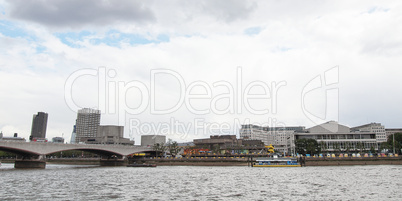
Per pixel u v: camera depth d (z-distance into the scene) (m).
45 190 62.97
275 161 163.38
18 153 147.75
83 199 52.31
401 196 54.19
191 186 70.19
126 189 65.25
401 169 125.19
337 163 170.12
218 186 69.88
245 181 80.56
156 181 81.94
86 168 159.50
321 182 76.19
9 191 60.91
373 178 84.69
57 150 154.50
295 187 67.00
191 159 195.50
